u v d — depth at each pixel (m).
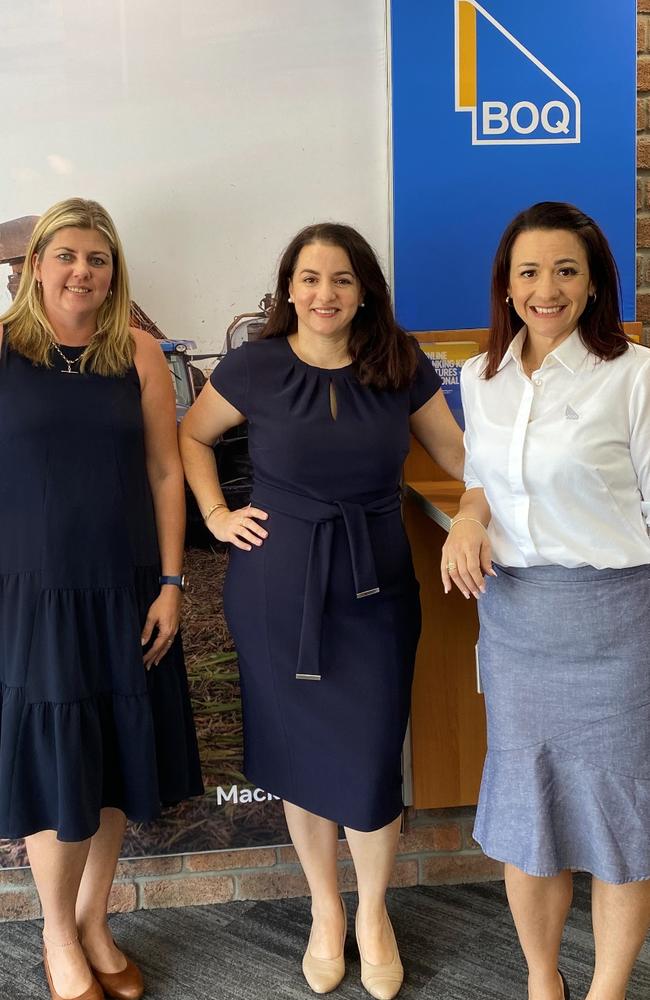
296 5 2.25
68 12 2.21
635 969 2.12
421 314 2.36
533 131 2.32
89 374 1.96
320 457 1.96
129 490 1.98
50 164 2.26
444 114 2.29
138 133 2.26
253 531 2.02
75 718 1.93
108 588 1.95
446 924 2.35
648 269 2.42
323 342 2.01
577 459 1.60
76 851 2.02
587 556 1.64
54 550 1.91
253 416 2.03
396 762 2.08
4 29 2.20
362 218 2.34
